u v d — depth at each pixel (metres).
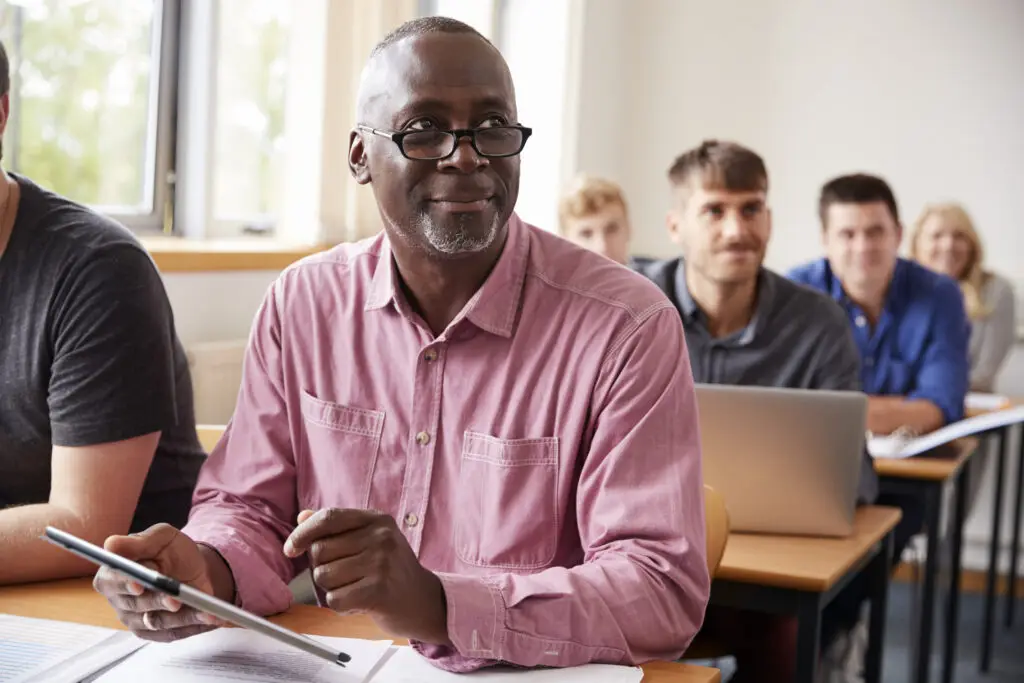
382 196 1.27
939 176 4.68
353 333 1.38
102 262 1.47
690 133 5.03
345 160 3.33
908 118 4.70
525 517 1.28
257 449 1.41
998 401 3.87
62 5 2.84
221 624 1.16
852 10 4.75
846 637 2.50
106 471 1.43
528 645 1.10
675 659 1.23
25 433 1.51
